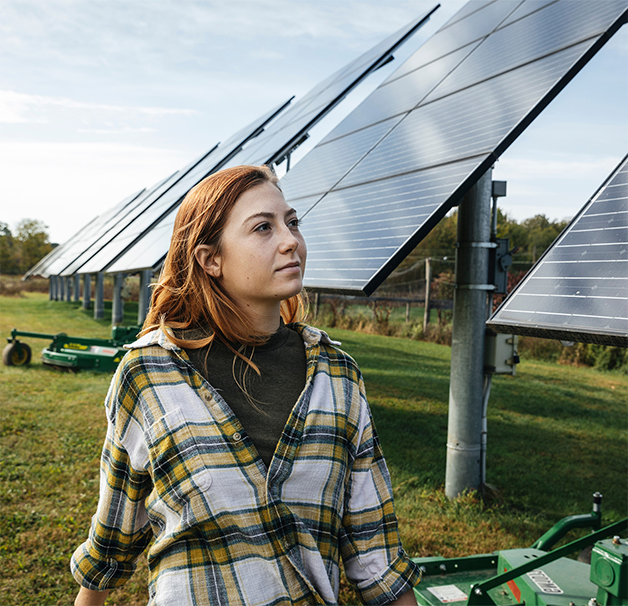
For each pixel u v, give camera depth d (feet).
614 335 6.10
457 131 14.47
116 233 41.70
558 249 8.91
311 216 17.12
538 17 17.10
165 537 3.86
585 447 26.21
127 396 4.06
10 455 22.31
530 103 12.14
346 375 4.54
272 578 3.76
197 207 4.32
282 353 4.41
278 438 4.01
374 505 4.51
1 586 13.66
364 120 23.81
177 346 4.11
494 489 18.76
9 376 37.63
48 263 111.96
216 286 4.30
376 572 4.35
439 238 104.88
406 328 69.87
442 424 28.58
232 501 3.76
